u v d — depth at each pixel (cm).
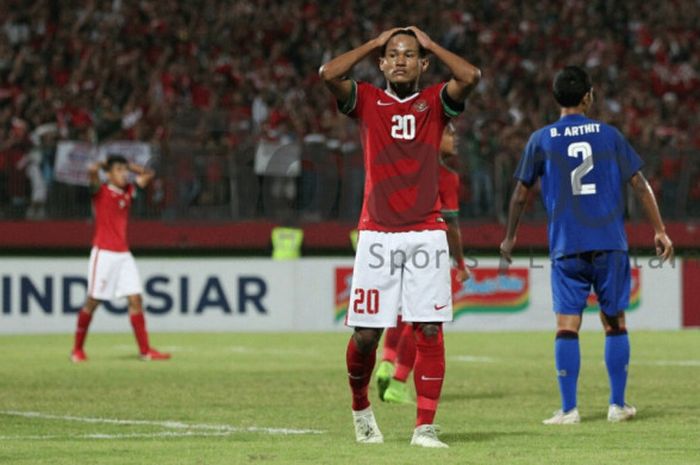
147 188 8081
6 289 7175
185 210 8088
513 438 2792
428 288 2542
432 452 2492
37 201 8050
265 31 10394
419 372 2600
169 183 8069
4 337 6950
